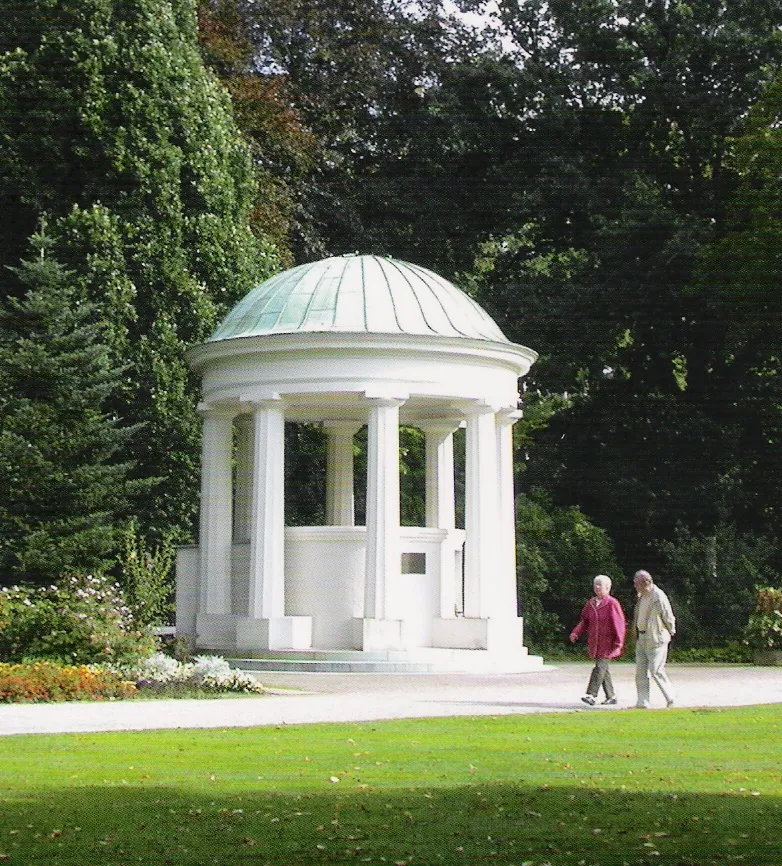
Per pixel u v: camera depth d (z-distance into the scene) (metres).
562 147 59.59
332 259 40.28
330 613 39.03
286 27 61.88
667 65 57.78
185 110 49.75
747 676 37.03
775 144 54.34
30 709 25.30
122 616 34.19
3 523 42.38
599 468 59.12
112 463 47.81
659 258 56.47
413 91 62.75
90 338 44.06
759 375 57.94
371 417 37.53
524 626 54.38
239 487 44.28
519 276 61.72
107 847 12.79
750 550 55.03
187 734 20.88
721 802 15.09
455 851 12.72
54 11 48.41
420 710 25.45
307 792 15.68
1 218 48.84
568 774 17.11
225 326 39.91
